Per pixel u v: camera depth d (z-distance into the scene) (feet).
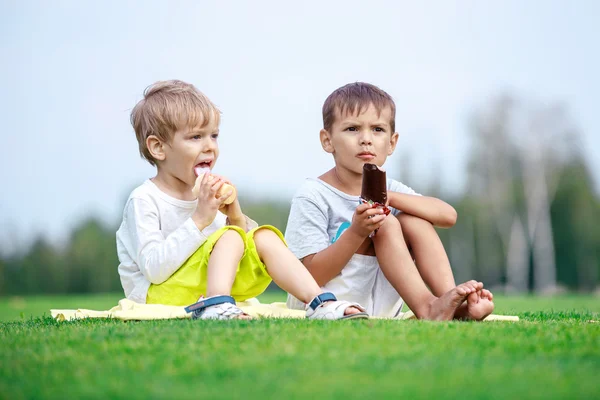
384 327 10.21
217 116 15.62
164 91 15.51
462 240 119.03
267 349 8.54
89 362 8.16
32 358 8.51
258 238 13.52
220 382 6.99
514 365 7.70
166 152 15.24
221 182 13.85
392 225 14.10
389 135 16.12
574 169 113.91
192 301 13.96
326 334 9.52
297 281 12.98
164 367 7.74
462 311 13.15
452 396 6.36
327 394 6.45
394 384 6.82
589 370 7.48
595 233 114.42
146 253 14.17
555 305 31.35
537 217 114.52
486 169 115.65
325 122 16.26
